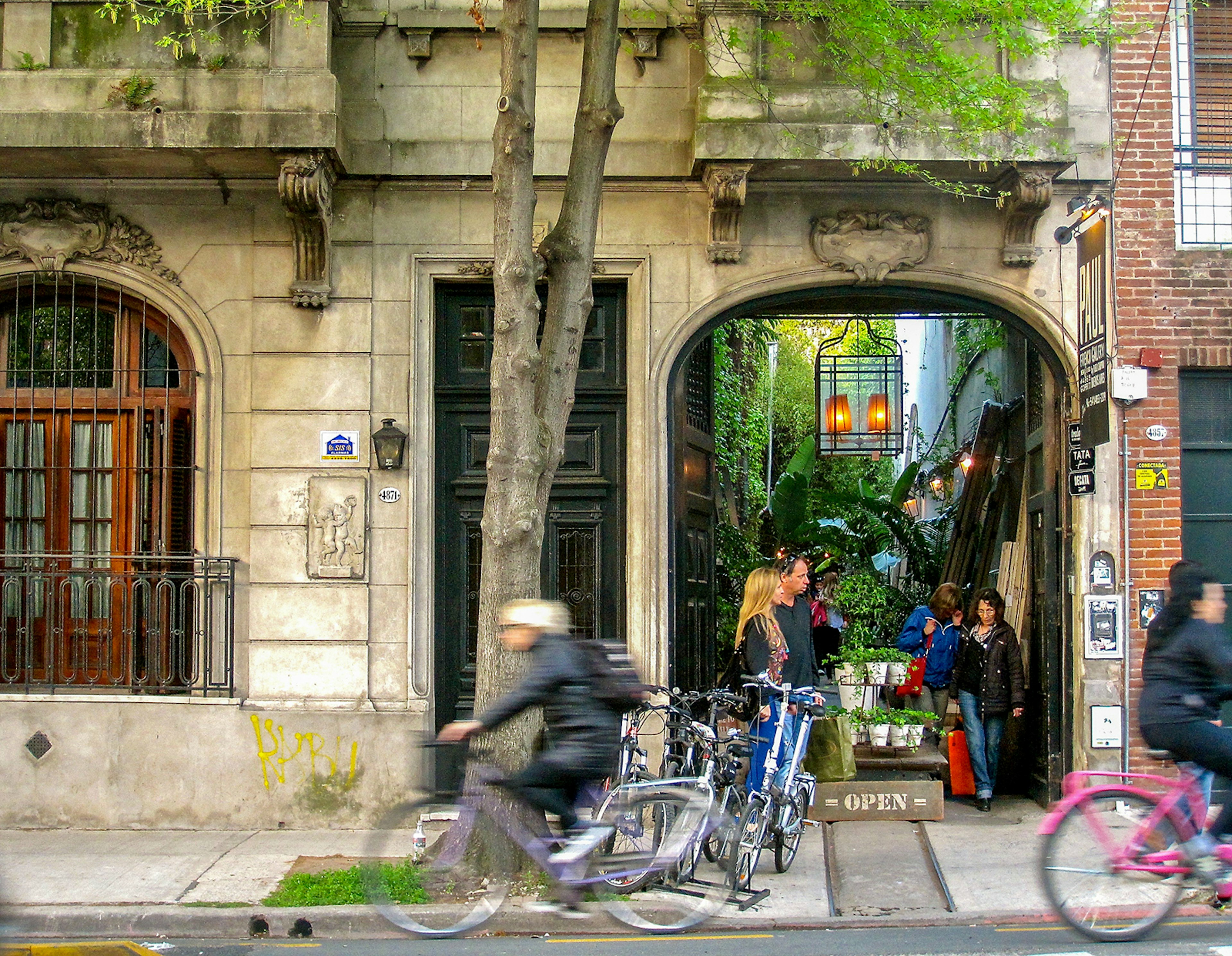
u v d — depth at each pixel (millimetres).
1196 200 9859
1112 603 9539
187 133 8961
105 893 7559
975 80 8773
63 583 9594
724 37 9359
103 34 9289
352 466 9664
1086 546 9625
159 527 9828
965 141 8938
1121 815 6129
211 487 9656
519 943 6711
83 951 6598
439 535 9852
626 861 6512
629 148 9750
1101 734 9523
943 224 9820
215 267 9766
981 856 8438
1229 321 9688
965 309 10148
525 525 7562
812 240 9781
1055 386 10016
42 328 10008
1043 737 10219
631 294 9828
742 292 9789
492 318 9977
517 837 6434
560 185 9812
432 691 9641
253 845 8852
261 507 9641
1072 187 9789
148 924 7082
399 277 9773
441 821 8875
